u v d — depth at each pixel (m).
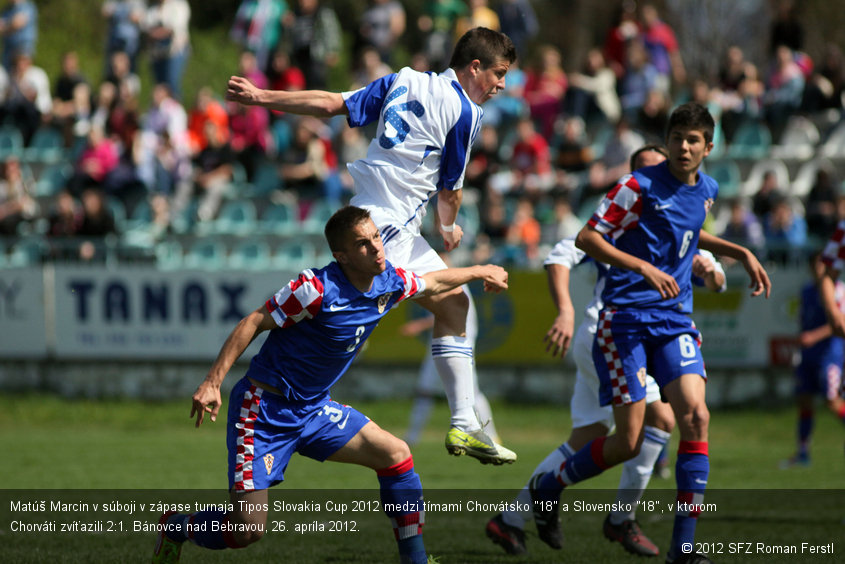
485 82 15.52
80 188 53.31
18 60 62.22
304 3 54.78
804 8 83.94
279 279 44.72
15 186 54.06
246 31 56.72
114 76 59.41
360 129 54.62
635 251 16.28
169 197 52.78
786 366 41.47
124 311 46.25
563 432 38.59
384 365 44.66
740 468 30.14
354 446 14.61
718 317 41.88
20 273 47.38
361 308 13.91
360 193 15.60
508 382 43.56
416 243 15.62
